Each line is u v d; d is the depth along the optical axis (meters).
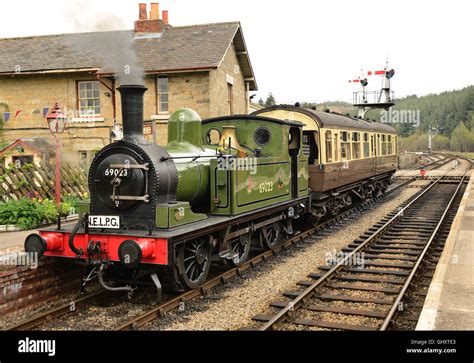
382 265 8.80
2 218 9.11
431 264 9.04
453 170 34.69
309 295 7.04
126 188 6.53
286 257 9.73
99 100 16.45
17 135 16.94
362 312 6.37
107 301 7.08
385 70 25.05
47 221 9.57
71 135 16.50
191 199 7.73
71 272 7.59
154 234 6.30
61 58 16.77
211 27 17.58
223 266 8.99
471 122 90.06
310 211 11.95
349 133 15.06
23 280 6.64
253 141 9.80
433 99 115.38
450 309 5.65
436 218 14.15
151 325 6.04
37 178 10.61
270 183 9.38
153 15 17.84
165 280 6.85
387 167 20.64
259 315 6.29
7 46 18.19
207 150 8.45
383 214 15.35
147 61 16.03
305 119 12.59
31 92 16.83
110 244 6.47
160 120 16.06
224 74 17.00
